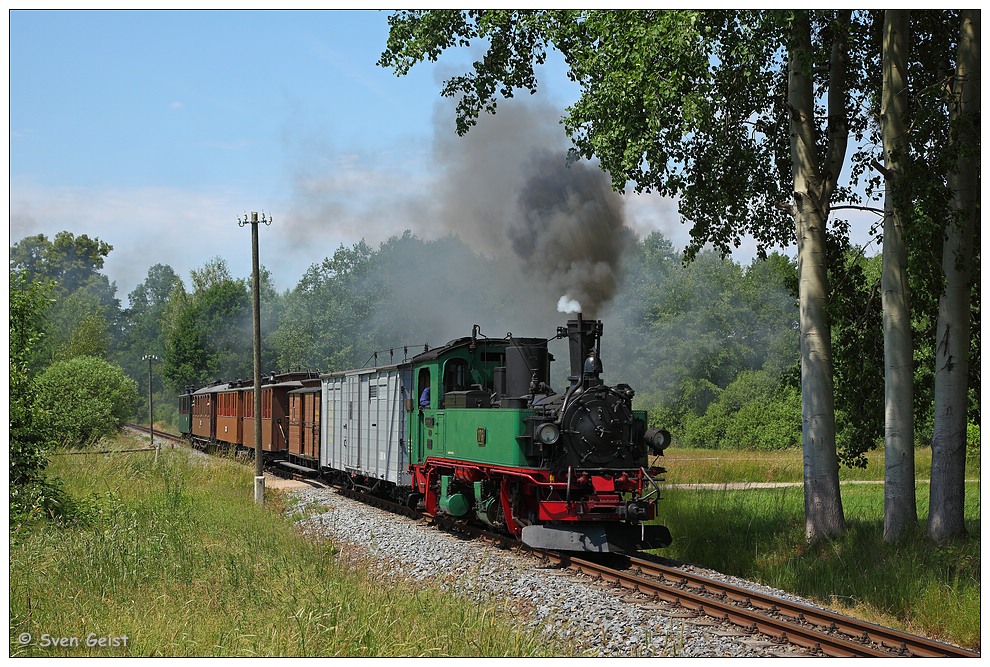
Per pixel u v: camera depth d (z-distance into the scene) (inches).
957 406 500.1
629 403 520.7
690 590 405.4
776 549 543.8
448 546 509.4
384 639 307.0
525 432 494.9
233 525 572.7
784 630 321.4
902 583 429.4
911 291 549.0
